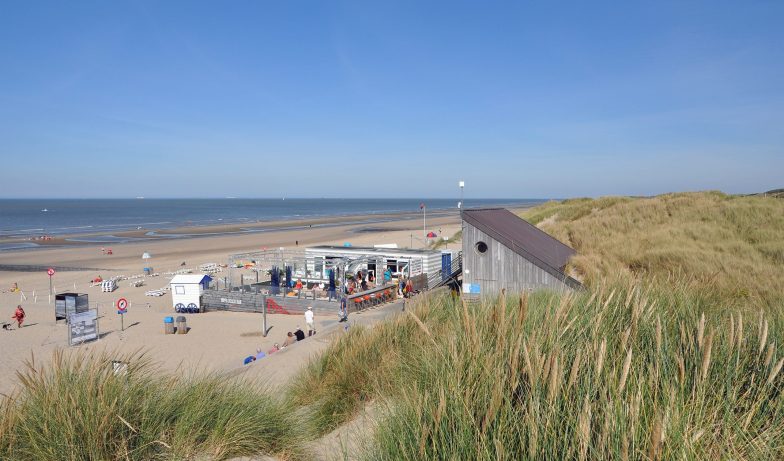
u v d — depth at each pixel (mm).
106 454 3279
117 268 41438
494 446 2221
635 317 3098
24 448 3312
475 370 2836
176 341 17984
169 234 77000
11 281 35500
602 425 2061
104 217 136875
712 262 14086
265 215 149250
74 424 3387
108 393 3707
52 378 3871
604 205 36750
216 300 24000
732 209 24266
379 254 24422
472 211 15438
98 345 17422
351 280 23250
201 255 49469
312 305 21484
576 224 27016
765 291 9359
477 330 3447
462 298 3678
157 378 4406
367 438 3240
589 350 2695
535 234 17859
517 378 2555
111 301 27797
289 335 14828
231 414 4051
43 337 19672
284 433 4160
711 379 2605
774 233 19016
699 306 4391
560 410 2277
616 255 17000
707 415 2289
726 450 2082
